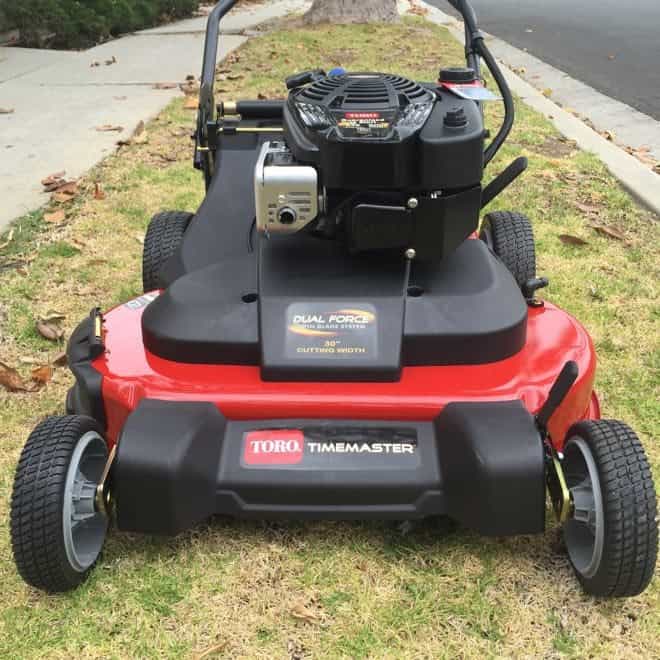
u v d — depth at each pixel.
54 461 1.98
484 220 3.55
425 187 2.22
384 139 2.17
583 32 12.01
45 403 3.01
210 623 2.07
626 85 8.31
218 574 2.21
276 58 8.52
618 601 2.12
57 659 1.98
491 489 2.00
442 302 2.27
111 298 3.77
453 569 2.22
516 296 2.39
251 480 2.10
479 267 2.44
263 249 2.47
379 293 2.28
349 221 2.31
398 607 2.11
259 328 2.23
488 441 2.02
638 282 3.91
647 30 12.15
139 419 2.10
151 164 5.43
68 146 5.76
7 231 4.40
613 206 4.79
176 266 2.73
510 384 2.22
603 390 3.06
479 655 1.99
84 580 2.18
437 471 2.10
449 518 2.39
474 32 3.17
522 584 2.17
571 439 2.11
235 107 3.41
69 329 3.49
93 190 4.96
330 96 2.39
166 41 10.21
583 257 4.17
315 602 2.13
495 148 2.88
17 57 9.07
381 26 10.46
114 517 2.36
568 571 2.21
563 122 6.48
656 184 5.11
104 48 9.78
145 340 2.37
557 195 4.91
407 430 2.15
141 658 1.98
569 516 2.06
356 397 2.16
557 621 2.07
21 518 1.95
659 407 2.95
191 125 6.26
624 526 1.89
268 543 2.30
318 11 10.99
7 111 6.68
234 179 3.06
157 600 2.13
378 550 2.28
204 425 2.11
